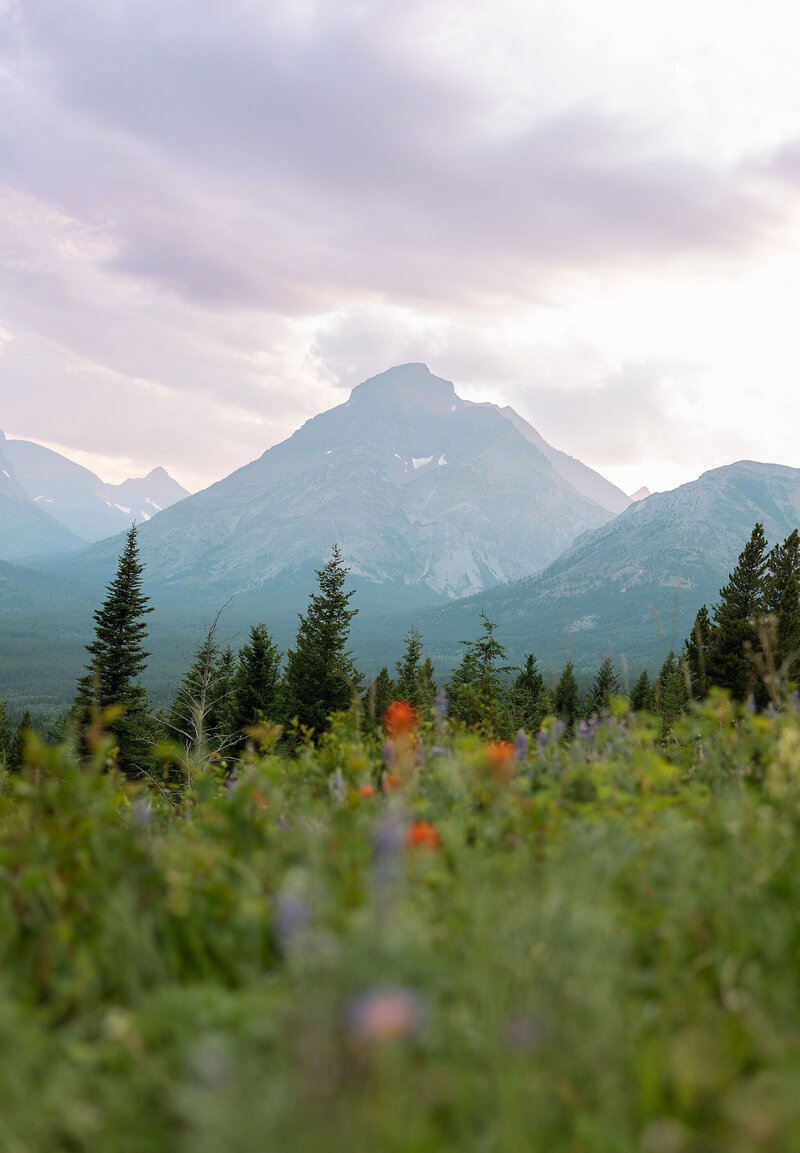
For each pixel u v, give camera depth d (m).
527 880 2.71
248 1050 1.73
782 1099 1.58
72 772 3.45
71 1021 2.26
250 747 5.77
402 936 1.98
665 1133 1.57
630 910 2.59
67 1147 1.79
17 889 2.81
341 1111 1.51
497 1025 1.79
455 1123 1.71
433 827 3.52
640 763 4.40
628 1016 1.99
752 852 2.89
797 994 2.14
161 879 3.00
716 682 34.12
